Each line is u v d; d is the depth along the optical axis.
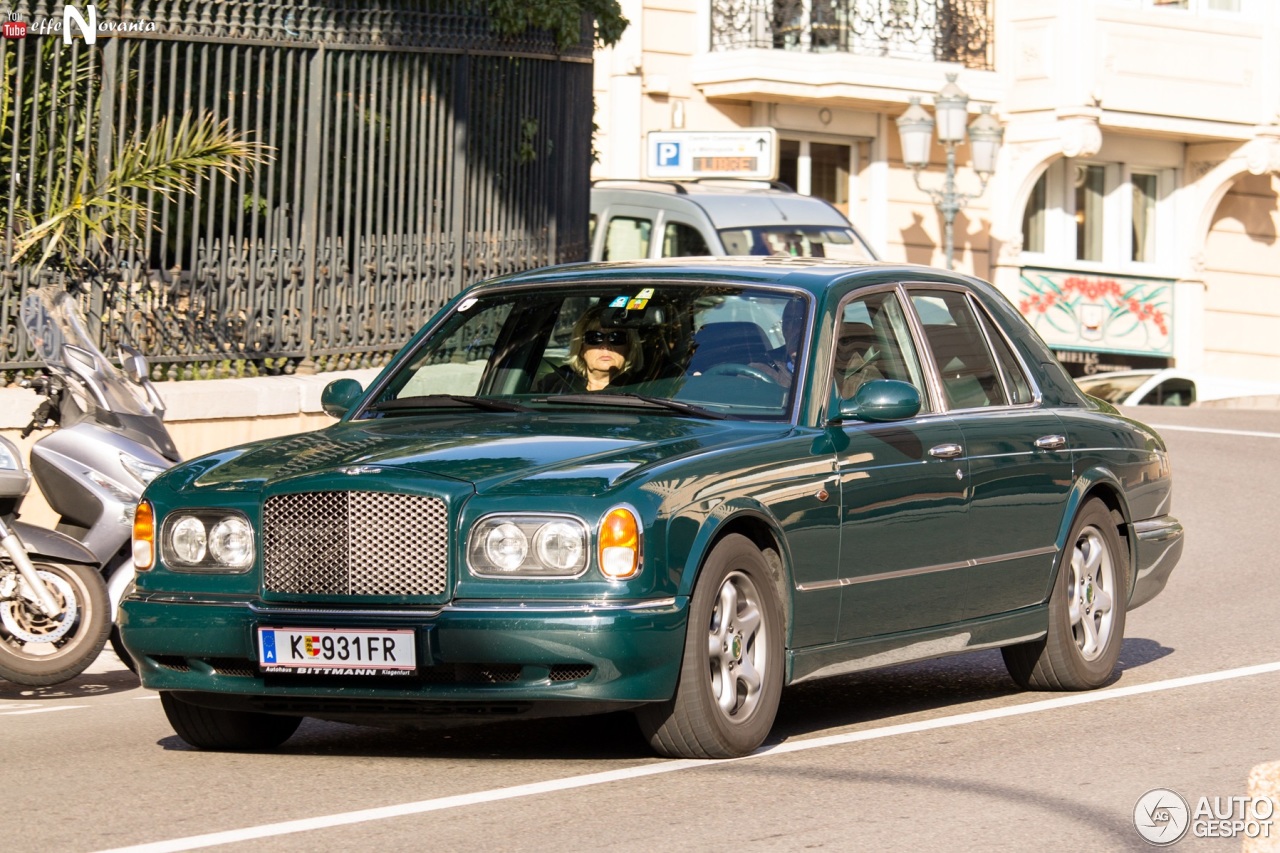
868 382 13.26
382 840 10.15
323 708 11.93
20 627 15.55
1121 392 49.62
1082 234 57.06
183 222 23.08
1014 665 15.70
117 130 23.00
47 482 16.33
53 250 21.66
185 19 22.80
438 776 11.92
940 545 13.97
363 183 25.66
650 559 11.49
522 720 14.03
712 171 37.91
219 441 23.25
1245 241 59.16
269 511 11.94
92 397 16.53
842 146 52.84
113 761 12.74
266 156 24.45
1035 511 15.02
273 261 24.28
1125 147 56.62
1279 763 12.42
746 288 13.92
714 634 12.06
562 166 29.06
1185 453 37.84
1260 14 56.81
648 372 13.62
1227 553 26.58
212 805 11.11
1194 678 16.41
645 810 10.88
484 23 26.91
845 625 13.13
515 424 12.94
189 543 12.21
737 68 49.34
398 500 11.64
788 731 13.69
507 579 11.49
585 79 29.86
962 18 52.81
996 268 54.69
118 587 16.41
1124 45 54.03
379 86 25.53
